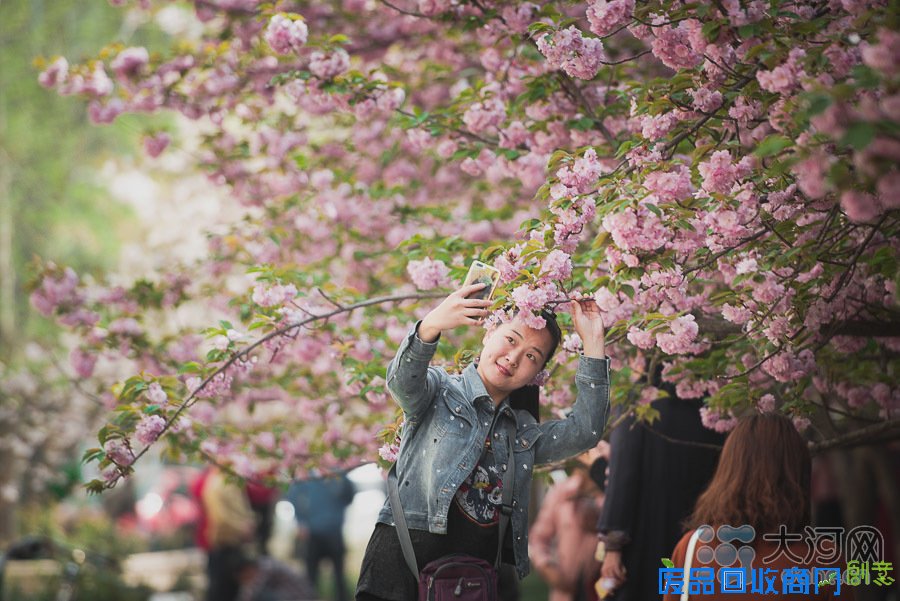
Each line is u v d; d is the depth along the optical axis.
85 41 30.80
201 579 29.28
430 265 10.55
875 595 17.58
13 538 23.78
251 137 14.79
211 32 15.57
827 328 9.12
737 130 8.45
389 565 7.50
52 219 32.22
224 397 13.58
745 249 8.44
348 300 11.78
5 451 22.36
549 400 10.66
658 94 8.66
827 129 5.72
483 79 12.64
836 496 22.89
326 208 13.75
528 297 7.44
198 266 14.62
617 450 10.38
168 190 27.55
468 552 7.38
